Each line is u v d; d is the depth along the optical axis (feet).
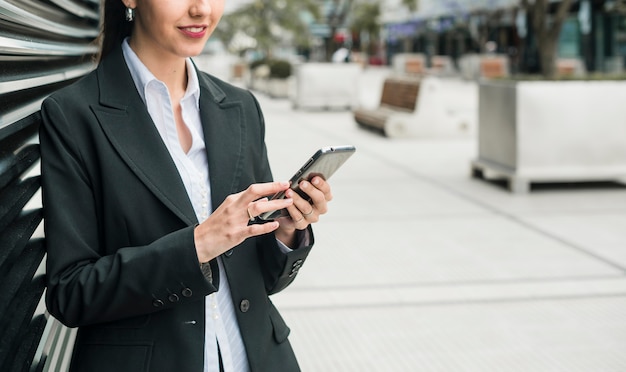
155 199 5.06
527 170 25.68
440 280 16.26
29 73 6.19
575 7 102.01
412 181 27.86
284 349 5.76
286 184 4.83
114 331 5.05
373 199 24.56
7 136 4.82
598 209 23.13
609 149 26.13
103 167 4.99
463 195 25.30
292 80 73.77
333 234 20.08
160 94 5.32
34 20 6.36
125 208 5.00
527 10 29.30
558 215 22.35
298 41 99.71
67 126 4.99
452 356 12.45
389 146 37.93
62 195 4.94
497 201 24.39
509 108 26.09
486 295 15.31
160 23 5.02
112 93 5.14
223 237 4.73
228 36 102.83
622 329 13.52
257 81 85.35
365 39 179.32
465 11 115.24
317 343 13.00
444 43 152.56
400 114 42.39
